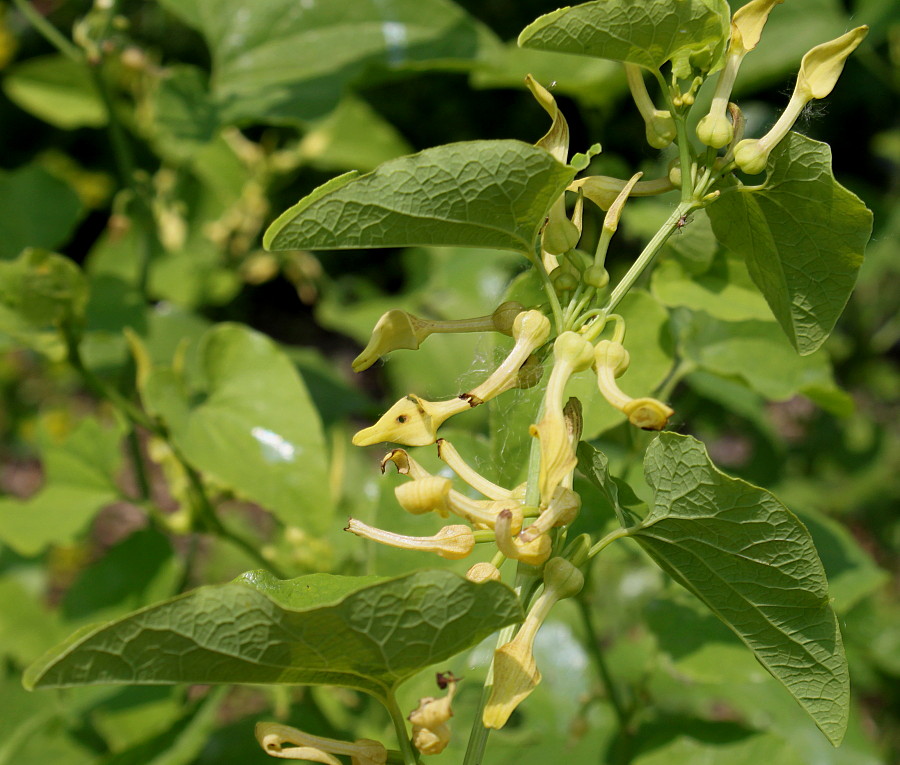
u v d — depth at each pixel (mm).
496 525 373
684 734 509
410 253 1045
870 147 1660
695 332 521
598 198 406
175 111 624
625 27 391
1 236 664
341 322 1006
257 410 520
